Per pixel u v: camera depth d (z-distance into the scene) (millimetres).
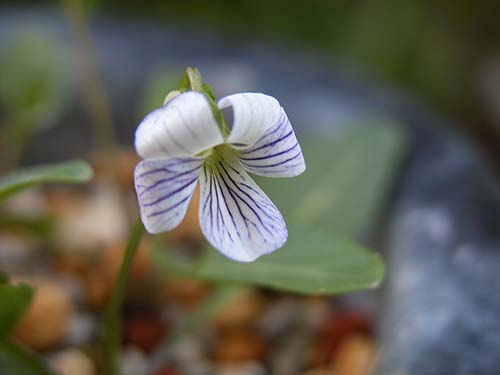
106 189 191
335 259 117
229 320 163
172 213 97
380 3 248
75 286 172
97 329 162
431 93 243
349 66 221
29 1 257
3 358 120
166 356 156
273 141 101
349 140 160
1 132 194
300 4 249
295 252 120
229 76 189
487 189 152
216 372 156
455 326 125
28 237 181
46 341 155
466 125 249
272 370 159
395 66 241
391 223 156
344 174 156
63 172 115
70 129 198
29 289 117
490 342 121
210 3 255
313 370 157
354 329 158
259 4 250
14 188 115
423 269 139
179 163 96
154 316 165
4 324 119
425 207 152
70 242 181
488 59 257
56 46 193
